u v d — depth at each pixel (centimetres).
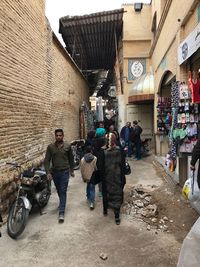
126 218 559
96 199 692
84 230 504
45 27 918
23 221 468
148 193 718
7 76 602
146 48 1700
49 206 640
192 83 626
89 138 724
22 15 698
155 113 1398
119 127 1748
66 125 1288
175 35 837
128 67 1711
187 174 704
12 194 591
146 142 1443
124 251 425
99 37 1759
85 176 638
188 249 288
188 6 678
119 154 560
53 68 1038
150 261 395
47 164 580
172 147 759
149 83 1471
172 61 904
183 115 677
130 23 1688
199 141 468
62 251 427
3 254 420
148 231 495
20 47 684
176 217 549
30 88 760
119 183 551
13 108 634
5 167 575
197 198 498
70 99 1401
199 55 657
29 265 389
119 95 1752
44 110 901
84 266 385
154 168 1077
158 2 1254
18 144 659
